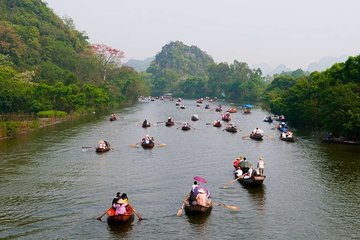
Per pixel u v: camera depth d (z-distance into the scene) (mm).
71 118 86688
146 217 26094
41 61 124188
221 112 112062
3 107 77188
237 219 25844
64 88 88375
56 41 144250
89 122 79750
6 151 47094
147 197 30281
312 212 27094
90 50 167625
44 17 162750
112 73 170250
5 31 119625
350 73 61625
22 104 79562
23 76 96812
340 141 55000
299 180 35094
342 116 53719
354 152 47625
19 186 32781
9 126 58312
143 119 88062
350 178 35469
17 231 23594
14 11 150375
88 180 34875
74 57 137750
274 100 103938
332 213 26875
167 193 31312
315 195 30734
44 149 48625
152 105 144750
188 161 43062
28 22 145750
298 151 48812
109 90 134750
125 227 24391
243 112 112500
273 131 69250
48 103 83625
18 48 118625
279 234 23531
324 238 22984
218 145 53531
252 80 191750
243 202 29219
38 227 24234
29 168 38938
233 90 195625
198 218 25953
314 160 43188
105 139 57375
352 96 54969
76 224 24781
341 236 23234
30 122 67875
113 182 34312
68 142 54062
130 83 159875
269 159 44125
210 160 43688
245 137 60688
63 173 37188
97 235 23203
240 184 34000
